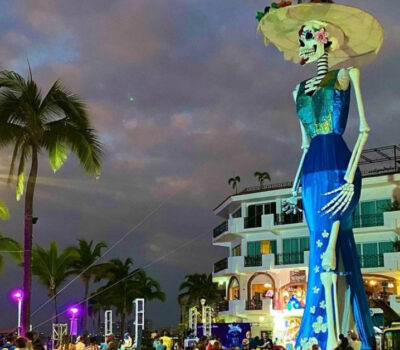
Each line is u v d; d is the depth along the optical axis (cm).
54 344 3709
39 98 2805
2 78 2766
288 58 3020
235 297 5625
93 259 7612
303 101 2712
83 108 2841
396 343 2009
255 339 3259
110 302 8719
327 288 2542
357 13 2675
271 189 5347
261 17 2816
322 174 2612
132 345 3644
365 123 2584
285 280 5222
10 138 2761
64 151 2844
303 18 2750
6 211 3559
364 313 2584
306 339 2548
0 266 4053
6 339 3164
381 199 4831
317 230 2609
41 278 5878
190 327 4738
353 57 2978
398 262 4547
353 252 2630
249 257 5372
